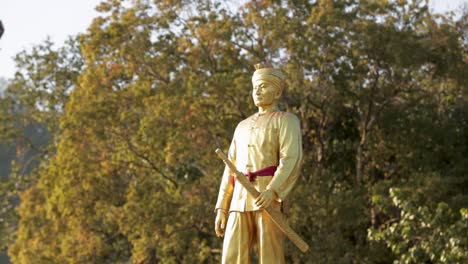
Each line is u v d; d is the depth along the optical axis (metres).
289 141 11.05
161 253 32.75
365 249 33.31
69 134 34.12
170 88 33.56
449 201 33.44
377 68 35.59
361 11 35.41
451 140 36.75
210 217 32.94
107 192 34.31
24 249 35.66
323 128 36.84
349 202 33.19
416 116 37.31
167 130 33.00
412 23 36.31
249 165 11.16
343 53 34.69
